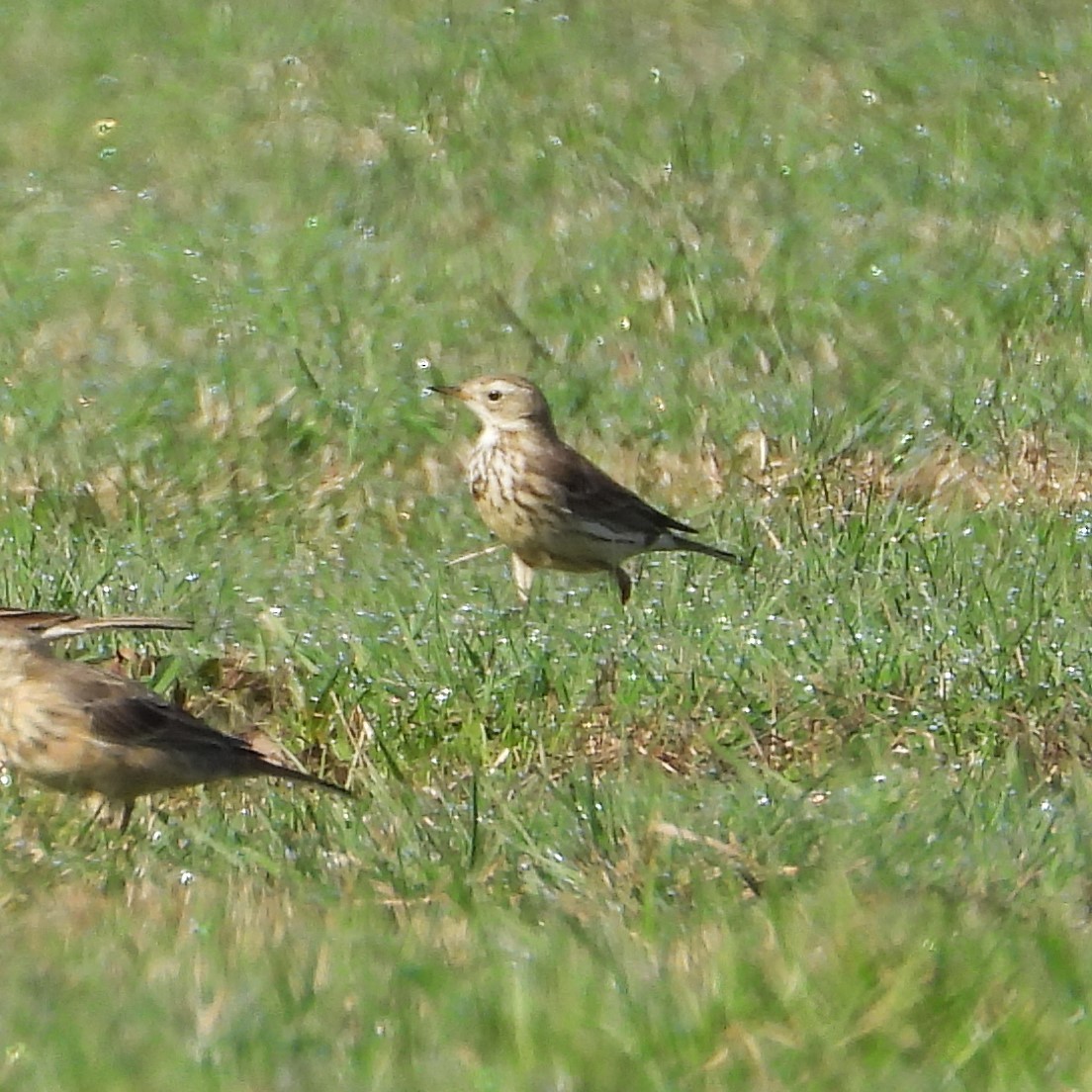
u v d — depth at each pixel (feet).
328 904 32.60
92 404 56.80
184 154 77.71
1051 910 31.58
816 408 55.62
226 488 52.85
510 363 58.95
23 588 44.70
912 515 48.73
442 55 86.43
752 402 55.52
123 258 67.77
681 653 41.11
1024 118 77.51
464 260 65.92
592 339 60.18
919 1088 27.50
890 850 33.17
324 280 64.80
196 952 30.73
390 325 61.11
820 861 33.12
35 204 73.87
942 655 40.70
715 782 37.11
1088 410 54.39
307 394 56.34
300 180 74.02
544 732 39.01
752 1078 27.68
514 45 87.61
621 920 31.55
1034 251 65.46
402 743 39.04
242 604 45.24
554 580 48.80
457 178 73.10
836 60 84.64
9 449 54.44
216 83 85.15
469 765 38.40
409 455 54.44
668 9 91.81
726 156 74.28
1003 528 48.01
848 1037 28.27
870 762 37.55
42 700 35.68
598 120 78.23
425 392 56.70
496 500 46.80
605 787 35.91
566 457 46.62
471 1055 28.19
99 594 44.60
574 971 29.84
